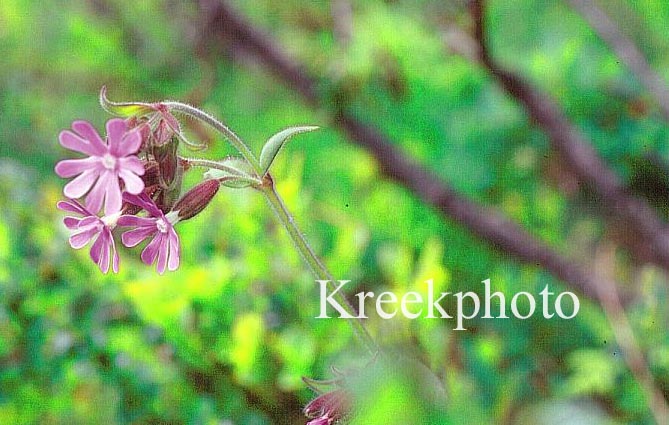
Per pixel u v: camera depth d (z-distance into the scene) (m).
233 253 0.60
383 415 0.40
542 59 0.96
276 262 0.59
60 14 1.10
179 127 0.48
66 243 0.60
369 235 0.77
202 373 0.57
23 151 1.14
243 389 0.57
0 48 1.13
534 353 0.69
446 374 0.49
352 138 0.93
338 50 0.93
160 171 0.47
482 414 0.40
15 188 0.64
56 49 1.10
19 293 0.58
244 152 0.49
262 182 0.49
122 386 0.57
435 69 0.94
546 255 0.87
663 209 0.92
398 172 0.92
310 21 1.03
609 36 0.91
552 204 0.94
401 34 0.89
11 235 0.60
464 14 0.85
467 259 0.87
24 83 1.14
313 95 0.98
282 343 0.56
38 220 0.62
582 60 0.96
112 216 0.46
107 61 1.07
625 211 0.91
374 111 0.95
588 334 0.71
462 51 0.87
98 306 0.58
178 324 0.57
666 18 1.04
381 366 0.40
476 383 0.54
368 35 0.90
